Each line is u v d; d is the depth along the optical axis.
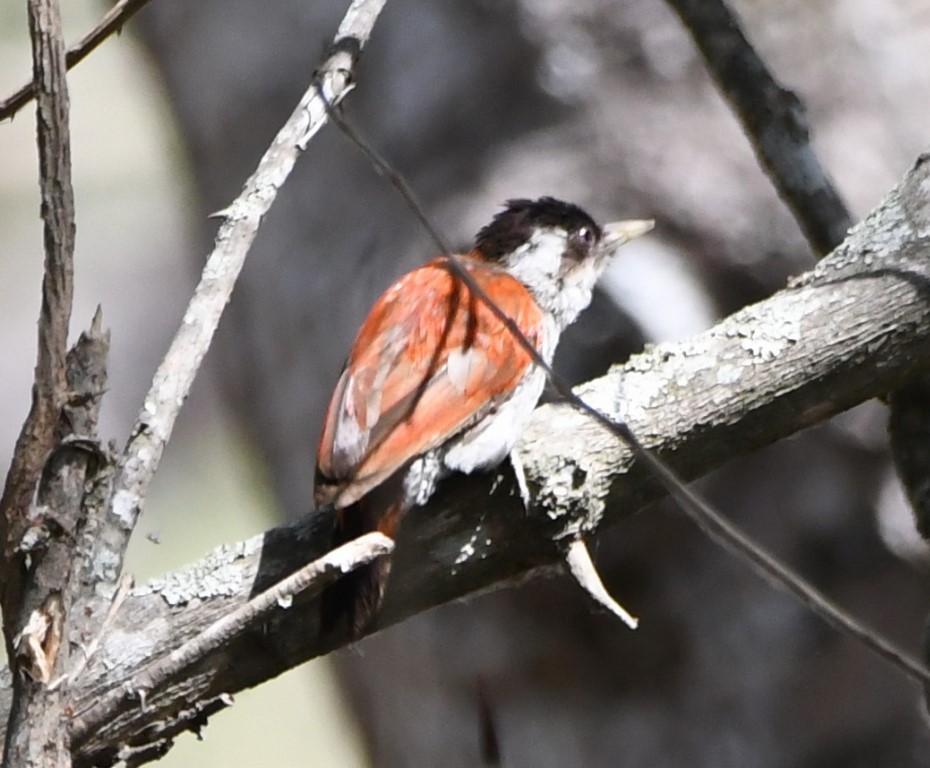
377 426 7.02
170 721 6.32
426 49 11.37
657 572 10.43
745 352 6.57
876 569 10.23
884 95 10.88
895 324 6.49
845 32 11.02
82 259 20.94
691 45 10.87
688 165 10.52
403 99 11.34
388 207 11.20
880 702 10.05
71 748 5.90
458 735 10.84
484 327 7.65
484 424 6.86
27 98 6.41
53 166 5.20
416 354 7.44
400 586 6.69
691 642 10.34
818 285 6.69
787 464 10.49
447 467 6.88
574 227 9.40
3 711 6.30
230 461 19.69
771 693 10.16
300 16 12.69
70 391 5.33
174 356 5.68
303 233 11.79
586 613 10.43
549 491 6.57
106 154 20.84
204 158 13.52
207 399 19.72
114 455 5.39
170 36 13.83
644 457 5.71
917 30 11.02
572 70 10.91
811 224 7.71
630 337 10.01
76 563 5.25
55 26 5.17
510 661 10.57
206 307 5.76
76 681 5.65
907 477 6.97
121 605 6.00
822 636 10.16
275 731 19.02
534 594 10.48
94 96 20.55
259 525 19.41
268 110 12.73
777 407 6.57
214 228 13.44
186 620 6.44
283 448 12.30
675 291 10.12
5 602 5.30
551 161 10.67
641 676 10.41
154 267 21.09
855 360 6.52
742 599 10.28
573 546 6.61
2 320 20.59
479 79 11.09
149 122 20.80
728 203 10.41
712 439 6.60
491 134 10.95
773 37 11.06
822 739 10.04
